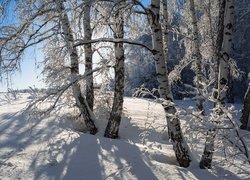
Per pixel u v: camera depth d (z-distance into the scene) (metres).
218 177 7.58
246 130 13.17
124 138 11.17
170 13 15.86
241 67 27.83
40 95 10.66
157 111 16.25
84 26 11.52
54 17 10.71
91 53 11.95
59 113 12.57
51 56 11.45
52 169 7.84
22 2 10.80
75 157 8.55
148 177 7.55
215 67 13.01
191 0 14.95
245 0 27.34
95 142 9.64
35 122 11.58
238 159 8.62
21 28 10.84
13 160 8.23
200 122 6.79
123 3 8.44
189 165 8.20
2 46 10.89
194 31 14.83
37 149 9.03
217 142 6.90
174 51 27.19
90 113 11.72
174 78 15.41
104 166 8.07
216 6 19.52
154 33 8.09
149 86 28.31
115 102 11.00
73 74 10.67
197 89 6.69
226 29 7.73
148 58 28.34
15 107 14.84
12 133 10.34
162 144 10.34
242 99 28.34
